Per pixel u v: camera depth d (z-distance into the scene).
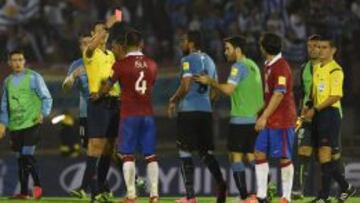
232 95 32.12
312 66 34.91
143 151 31.75
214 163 33.38
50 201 35.62
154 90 56.66
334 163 34.78
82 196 36.59
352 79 57.81
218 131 57.00
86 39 34.38
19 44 59.72
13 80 36.38
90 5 61.84
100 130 33.47
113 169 48.34
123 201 32.25
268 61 30.58
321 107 33.97
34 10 61.56
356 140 55.94
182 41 32.56
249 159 32.44
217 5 61.03
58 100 55.38
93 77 33.16
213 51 58.69
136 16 60.97
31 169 36.53
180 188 49.62
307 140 36.25
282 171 31.16
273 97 30.22
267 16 59.44
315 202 34.84
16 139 36.50
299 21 58.81
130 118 31.33
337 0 59.88
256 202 31.97
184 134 32.56
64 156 51.41
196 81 31.88
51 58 59.88
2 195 49.34
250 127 32.00
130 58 31.34
